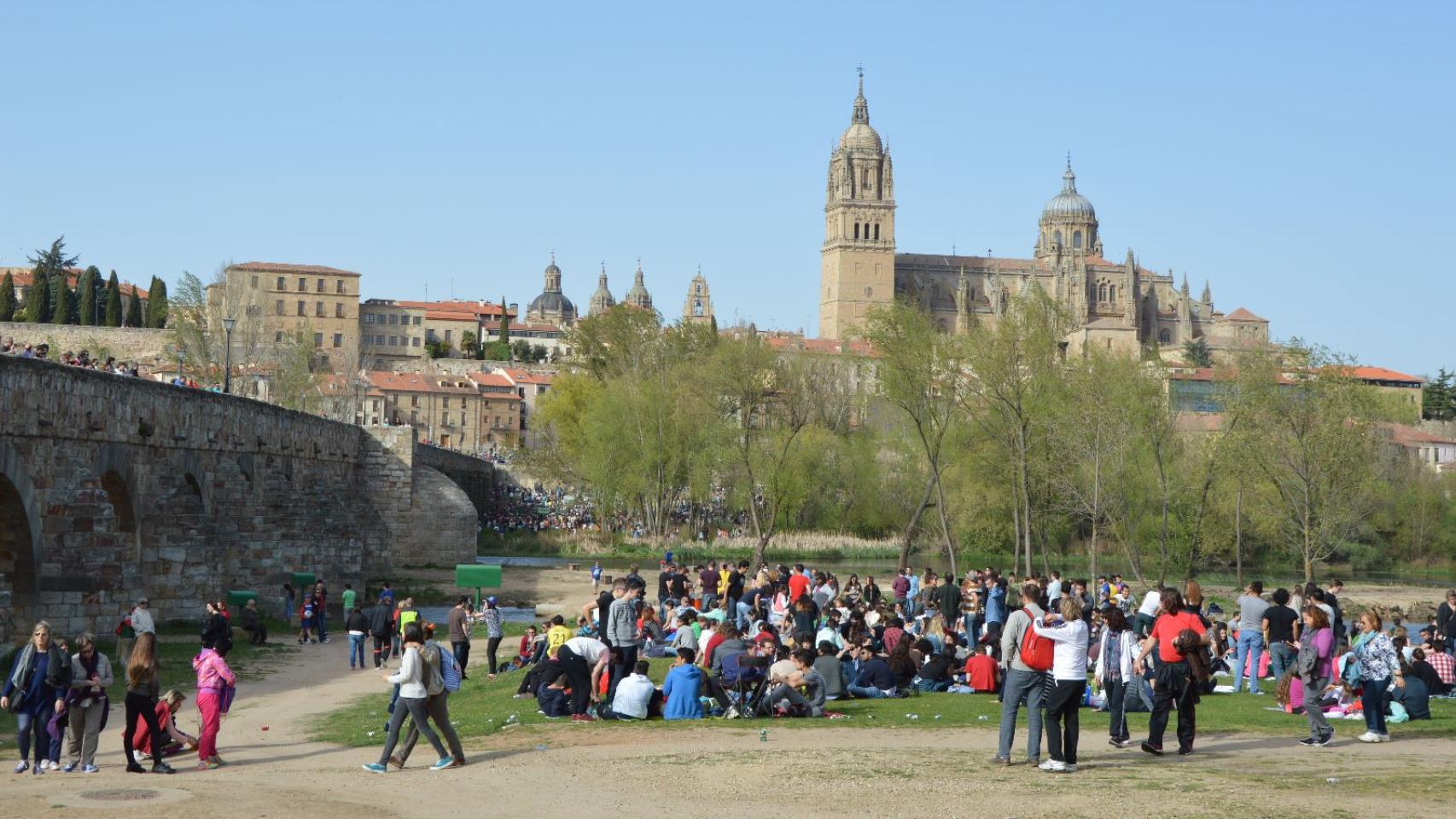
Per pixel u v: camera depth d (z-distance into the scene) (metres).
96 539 44.72
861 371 130.38
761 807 20.42
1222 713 31.52
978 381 93.31
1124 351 103.88
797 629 40.97
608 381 145.88
